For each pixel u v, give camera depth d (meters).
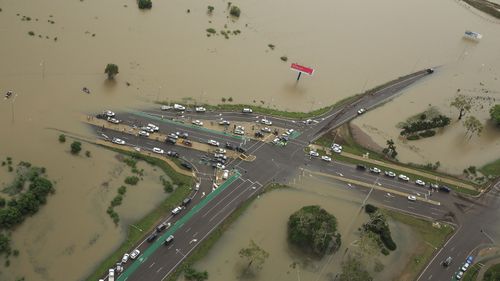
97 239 197.38
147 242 199.62
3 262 182.12
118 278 185.88
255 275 199.62
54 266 185.50
